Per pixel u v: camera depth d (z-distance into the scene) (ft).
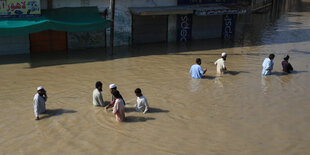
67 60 50.42
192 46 63.52
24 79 40.63
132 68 46.26
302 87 38.11
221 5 69.00
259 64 48.83
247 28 85.15
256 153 23.41
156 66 47.52
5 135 26.17
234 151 23.71
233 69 45.96
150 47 61.87
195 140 25.36
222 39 71.72
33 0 48.49
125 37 62.90
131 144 24.79
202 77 42.06
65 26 49.65
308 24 90.22
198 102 33.32
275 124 28.30
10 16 47.62
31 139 25.54
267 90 37.06
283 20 98.43
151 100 33.76
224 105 32.60
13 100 33.71
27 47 54.29
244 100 33.99
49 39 55.77
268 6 134.82
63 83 39.17
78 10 55.16
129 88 37.40
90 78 41.19
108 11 58.39
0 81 39.68
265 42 67.05
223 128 27.45
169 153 23.47
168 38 67.92
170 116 29.78
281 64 48.60
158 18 65.26
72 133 26.53
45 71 44.16
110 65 47.75
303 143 24.93
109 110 31.14
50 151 23.77
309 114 30.45
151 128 27.43
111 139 25.55
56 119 29.12
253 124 28.25
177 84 39.06
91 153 23.50
